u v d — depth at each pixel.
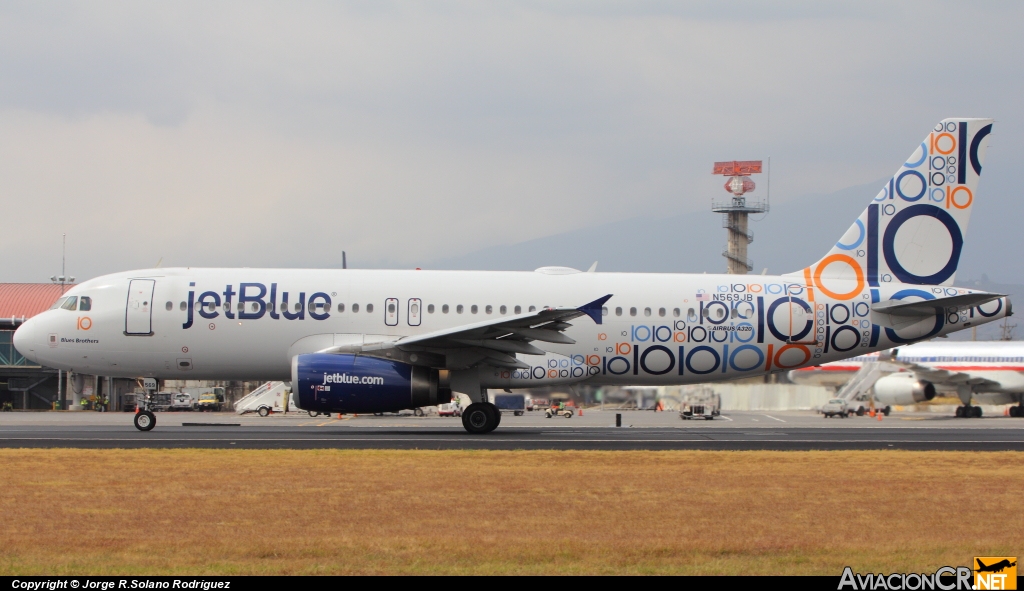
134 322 120.12
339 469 76.88
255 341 120.31
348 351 117.50
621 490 67.44
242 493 64.69
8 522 54.62
